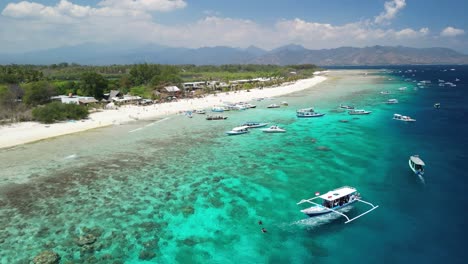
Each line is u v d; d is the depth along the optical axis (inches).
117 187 1926.7
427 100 5088.6
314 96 5989.2
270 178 2000.5
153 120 4047.7
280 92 6776.6
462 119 3567.9
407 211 1551.4
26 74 6328.7
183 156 2501.2
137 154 2576.3
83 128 3550.7
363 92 6353.3
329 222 1483.8
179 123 3836.1
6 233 1451.8
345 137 2913.4
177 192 1836.9
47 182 2026.3
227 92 6860.2
